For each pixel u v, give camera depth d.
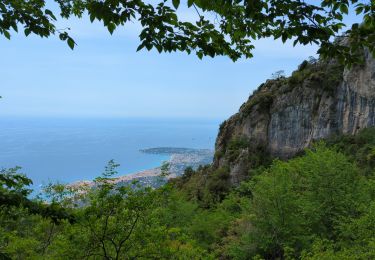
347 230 18.83
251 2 4.43
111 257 10.27
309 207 24.27
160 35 5.02
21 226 11.74
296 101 79.81
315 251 15.05
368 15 4.52
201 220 30.89
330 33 4.70
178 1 4.10
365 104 66.56
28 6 5.23
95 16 4.56
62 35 5.30
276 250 24.84
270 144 82.31
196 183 87.25
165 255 11.09
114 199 9.15
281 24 4.82
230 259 27.69
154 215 10.54
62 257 10.12
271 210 24.47
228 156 83.12
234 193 47.97
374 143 54.59
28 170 199.50
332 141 68.44
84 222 9.16
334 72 76.94
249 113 88.06
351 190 25.55
